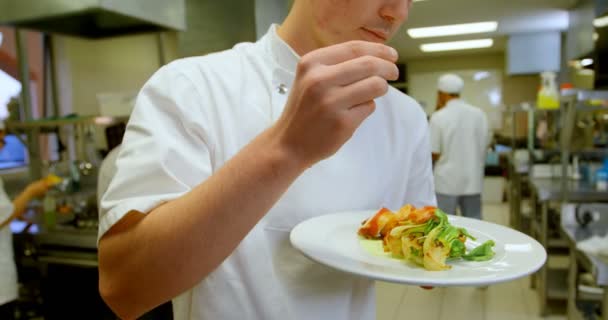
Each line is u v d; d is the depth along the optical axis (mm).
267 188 409
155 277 433
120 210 449
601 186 3070
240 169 409
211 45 2729
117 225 456
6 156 3555
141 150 514
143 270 434
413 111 799
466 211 3701
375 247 652
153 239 421
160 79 594
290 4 2967
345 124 386
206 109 616
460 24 5355
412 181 846
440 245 588
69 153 3363
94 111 4500
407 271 502
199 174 542
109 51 4473
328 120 382
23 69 3154
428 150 843
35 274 2732
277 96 660
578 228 2254
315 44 661
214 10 2686
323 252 536
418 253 596
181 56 2793
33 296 2766
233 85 651
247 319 645
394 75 401
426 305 3170
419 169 834
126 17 2408
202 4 2703
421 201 852
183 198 432
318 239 577
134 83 4477
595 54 3785
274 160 402
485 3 4457
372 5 559
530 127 3650
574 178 3396
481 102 7910
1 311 2219
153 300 457
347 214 690
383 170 751
